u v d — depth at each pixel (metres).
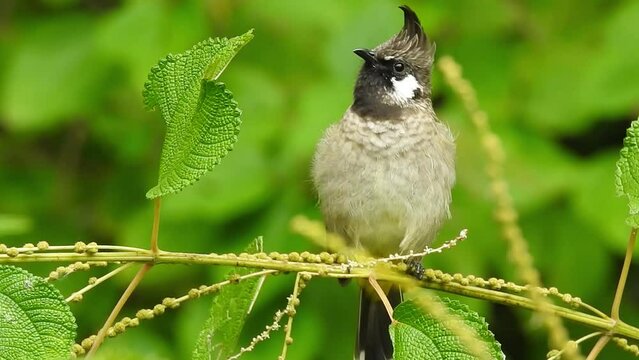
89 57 12.33
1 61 12.68
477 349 5.13
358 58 10.83
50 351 4.81
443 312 5.24
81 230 12.54
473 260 10.32
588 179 10.64
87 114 12.25
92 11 12.83
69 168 13.06
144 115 12.33
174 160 5.21
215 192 10.53
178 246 10.75
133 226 10.95
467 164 10.42
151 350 10.77
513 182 10.63
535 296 5.00
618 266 11.20
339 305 10.54
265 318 10.30
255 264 5.55
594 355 5.90
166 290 11.52
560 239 10.83
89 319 11.39
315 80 11.05
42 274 11.15
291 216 10.43
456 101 10.91
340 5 11.32
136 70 11.02
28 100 12.14
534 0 11.84
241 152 10.67
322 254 5.82
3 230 9.13
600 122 11.53
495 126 11.08
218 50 5.22
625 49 10.97
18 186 12.88
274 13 11.32
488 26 11.69
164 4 11.31
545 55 11.48
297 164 10.48
